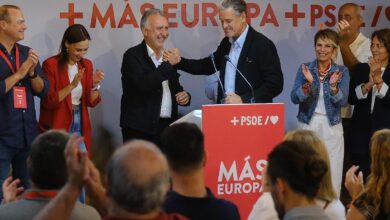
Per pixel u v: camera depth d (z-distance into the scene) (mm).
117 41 6461
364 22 6934
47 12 6328
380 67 5605
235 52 5648
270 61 5586
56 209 2131
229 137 4074
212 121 4035
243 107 4078
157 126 5781
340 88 5652
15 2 6270
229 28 5543
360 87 5840
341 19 6391
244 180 4133
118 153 2088
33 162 2617
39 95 5426
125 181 2031
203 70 5984
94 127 6492
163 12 5918
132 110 5801
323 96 5672
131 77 5652
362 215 3258
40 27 6324
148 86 5562
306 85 5645
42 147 2623
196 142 2785
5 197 2984
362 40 6406
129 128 5820
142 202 2039
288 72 6816
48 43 6348
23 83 5359
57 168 2605
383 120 5738
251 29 5645
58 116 5652
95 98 5871
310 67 5746
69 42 5625
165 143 2793
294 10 6777
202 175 2828
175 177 2795
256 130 4117
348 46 6320
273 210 3012
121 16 6445
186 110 6641
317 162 2416
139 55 5703
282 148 2443
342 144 5738
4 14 5180
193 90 6648
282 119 4168
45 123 5680
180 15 6562
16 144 5320
